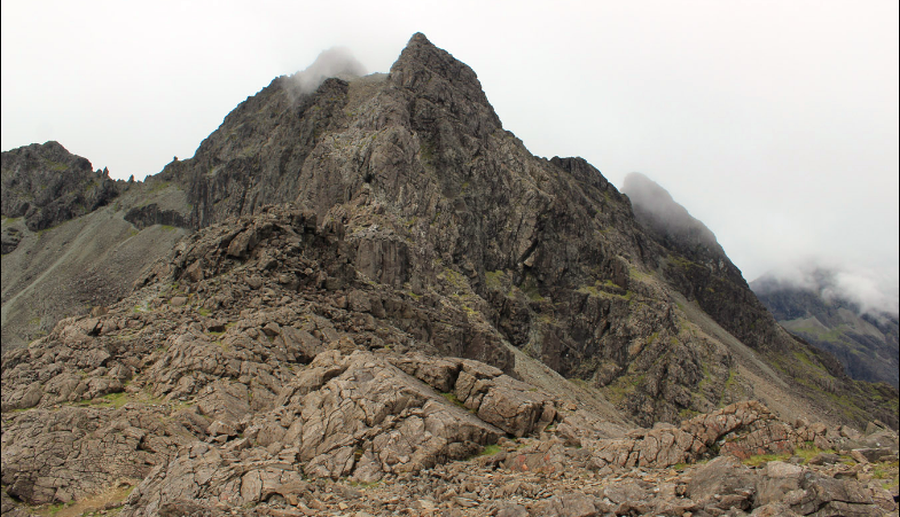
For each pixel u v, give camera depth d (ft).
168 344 152.46
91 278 627.46
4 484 100.63
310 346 158.61
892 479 62.54
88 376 138.00
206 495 76.13
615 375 482.28
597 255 561.43
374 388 97.30
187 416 119.44
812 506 51.72
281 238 203.62
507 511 61.31
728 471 60.34
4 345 548.31
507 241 500.33
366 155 418.10
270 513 68.95
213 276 191.31
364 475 80.43
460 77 600.39
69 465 104.22
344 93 538.06
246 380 136.98
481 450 88.38
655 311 529.45
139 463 105.91
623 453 78.79
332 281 202.59
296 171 474.90
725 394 501.97
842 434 79.30
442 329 240.53
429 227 409.08
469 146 506.89
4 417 122.01
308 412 97.60
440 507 66.90
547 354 449.06
